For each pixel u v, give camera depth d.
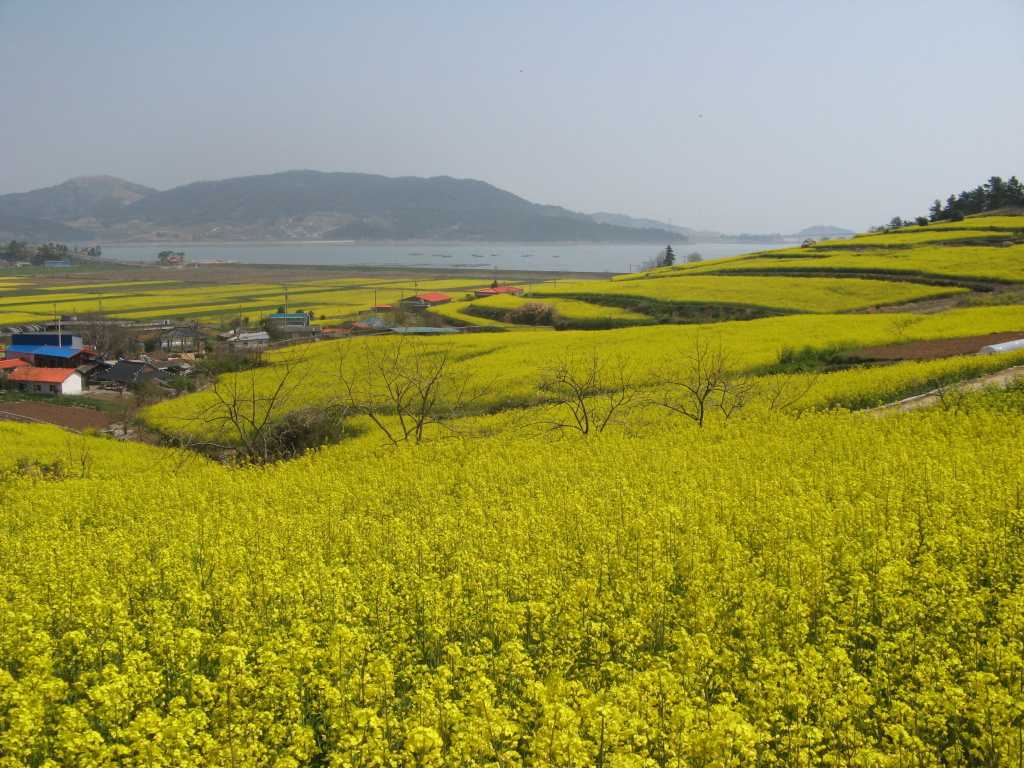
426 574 11.20
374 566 11.27
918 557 11.12
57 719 7.34
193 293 167.38
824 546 11.31
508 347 55.88
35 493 22.33
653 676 7.18
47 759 6.38
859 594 9.26
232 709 7.13
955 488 14.01
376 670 7.41
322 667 8.12
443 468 21.78
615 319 79.25
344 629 8.03
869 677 8.17
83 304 141.50
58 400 62.25
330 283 195.62
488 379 43.22
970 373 32.22
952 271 77.31
